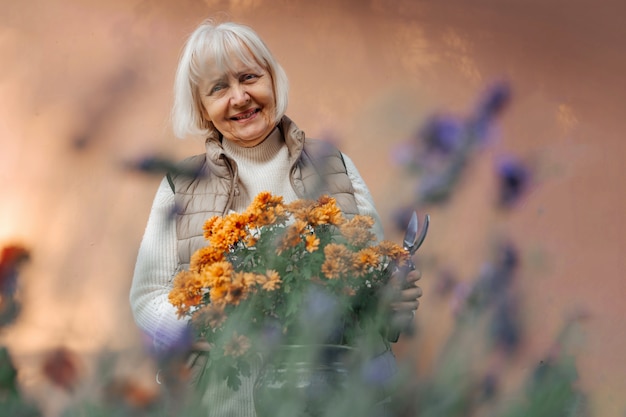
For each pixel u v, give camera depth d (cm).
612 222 396
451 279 35
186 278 110
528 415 29
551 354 30
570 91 574
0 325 30
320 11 502
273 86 197
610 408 29
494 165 41
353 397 33
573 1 568
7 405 28
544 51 569
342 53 502
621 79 586
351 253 89
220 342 48
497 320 32
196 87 193
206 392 40
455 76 526
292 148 197
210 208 180
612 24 578
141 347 32
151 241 171
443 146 40
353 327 46
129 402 30
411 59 516
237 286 88
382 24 516
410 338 33
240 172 195
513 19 557
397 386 31
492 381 30
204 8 468
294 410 37
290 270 97
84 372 29
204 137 196
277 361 44
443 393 30
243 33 191
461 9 539
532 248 37
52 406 29
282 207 115
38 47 432
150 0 454
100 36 446
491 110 43
